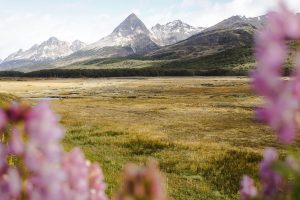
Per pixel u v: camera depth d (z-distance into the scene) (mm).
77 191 2086
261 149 34344
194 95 109562
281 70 1398
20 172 1845
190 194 19406
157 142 32531
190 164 24922
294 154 2051
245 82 176375
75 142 33250
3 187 1802
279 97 1382
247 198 2396
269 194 2223
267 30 1405
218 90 125875
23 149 1759
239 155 27734
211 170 23641
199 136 41844
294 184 1988
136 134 37969
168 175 22672
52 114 1789
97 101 94188
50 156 1783
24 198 1827
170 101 90500
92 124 47719
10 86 176875
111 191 17234
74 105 82188
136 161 26266
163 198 1773
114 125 47906
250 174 22406
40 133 1737
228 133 43594
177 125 50656
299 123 1391
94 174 2377
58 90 149625
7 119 1725
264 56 1399
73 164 2152
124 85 179875
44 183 1814
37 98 109312
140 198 1729
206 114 62688
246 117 57406
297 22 1376
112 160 26062
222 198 18922
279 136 1401
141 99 99312
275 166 2027
